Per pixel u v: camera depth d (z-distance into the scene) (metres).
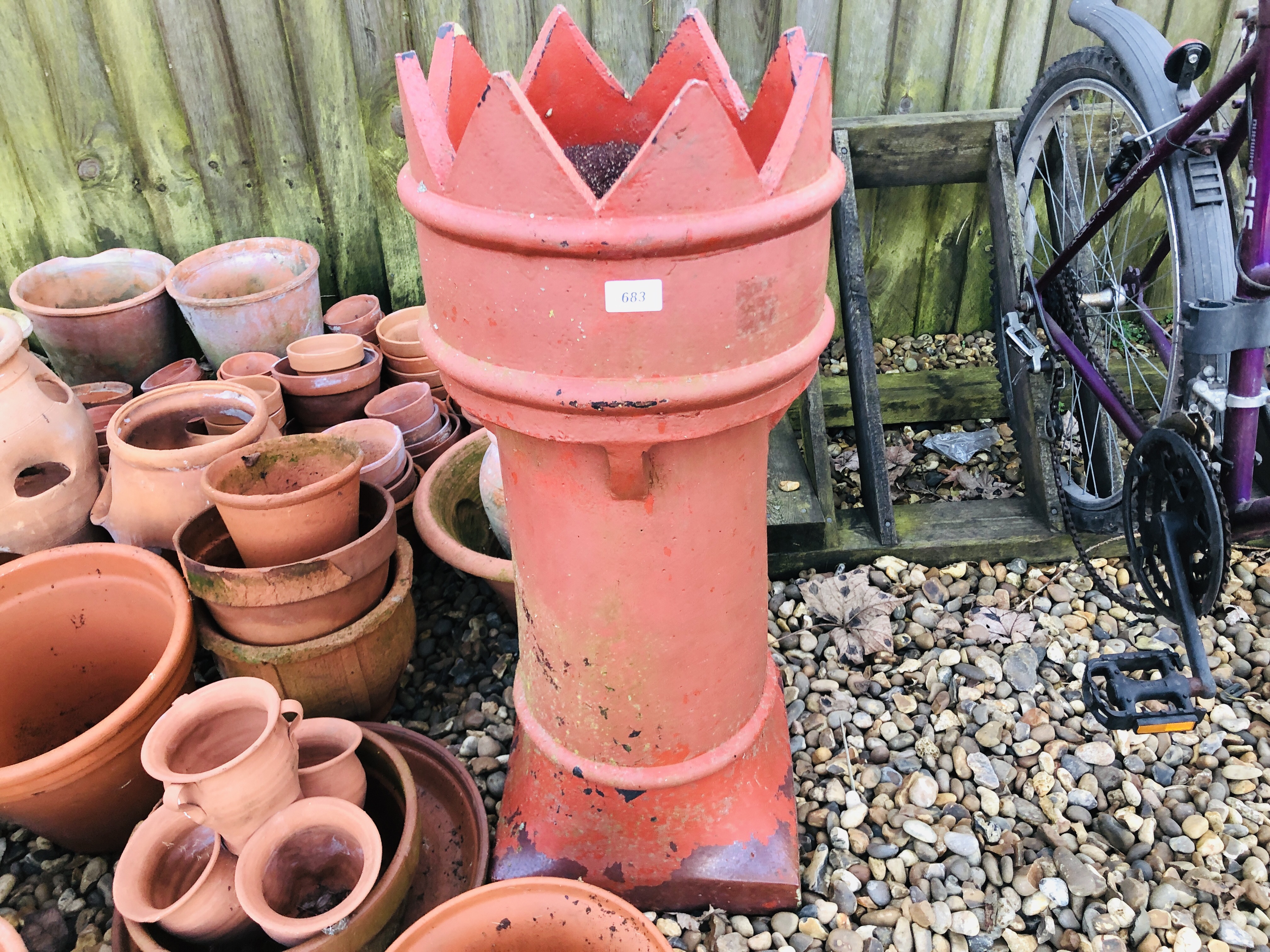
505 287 0.93
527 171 0.86
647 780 1.37
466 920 1.29
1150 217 2.68
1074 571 2.14
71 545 1.66
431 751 1.65
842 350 2.88
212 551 1.68
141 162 2.52
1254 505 1.54
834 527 2.12
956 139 2.31
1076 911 1.48
